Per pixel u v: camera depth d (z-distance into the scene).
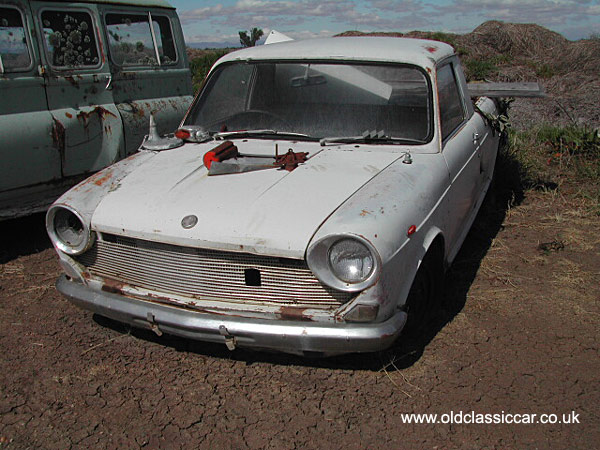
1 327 3.60
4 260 4.66
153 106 5.92
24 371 3.15
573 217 5.38
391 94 3.70
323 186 3.01
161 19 6.07
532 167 6.70
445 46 4.40
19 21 4.68
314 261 2.60
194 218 2.83
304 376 3.07
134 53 5.75
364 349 2.70
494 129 5.18
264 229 2.70
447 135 3.79
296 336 2.68
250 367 3.16
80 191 3.23
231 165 3.22
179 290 2.93
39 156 4.91
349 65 3.80
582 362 3.13
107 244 3.08
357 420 2.73
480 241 4.86
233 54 4.25
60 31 5.00
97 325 3.62
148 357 3.27
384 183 3.02
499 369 3.08
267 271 2.73
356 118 3.68
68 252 3.17
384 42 4.10
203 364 3.20
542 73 13.24
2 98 4.62
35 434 2.68
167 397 2.93
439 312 3.64
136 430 2.70
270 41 5.25
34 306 3.88
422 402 2.84
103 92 5.41
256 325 2.72
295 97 3.85
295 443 2.60
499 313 3.64
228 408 2.84
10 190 4.78
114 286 3.09
